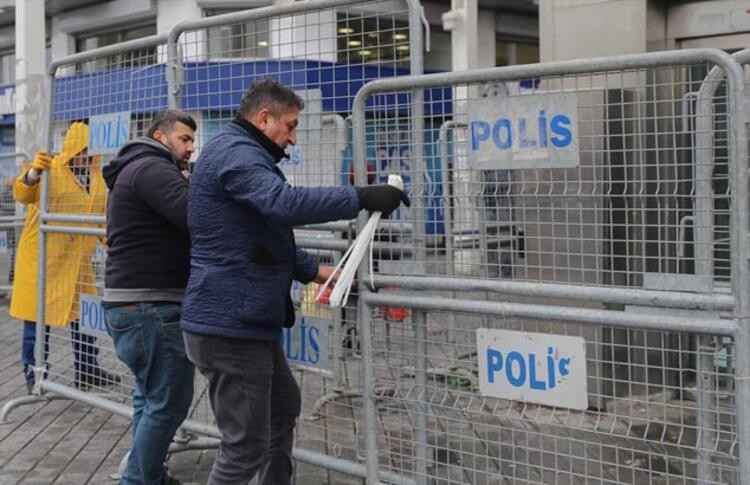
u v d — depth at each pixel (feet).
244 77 15.46
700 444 10.42
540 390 11.17
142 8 52.60
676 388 11.94
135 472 13.12
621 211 14.05
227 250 10.65
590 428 12.22
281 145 11.13
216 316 10.62
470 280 11.64
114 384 18.49
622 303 10.40
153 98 16.81
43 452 16.37
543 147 11.10
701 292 10.10
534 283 11.15
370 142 12.92
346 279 10.93
